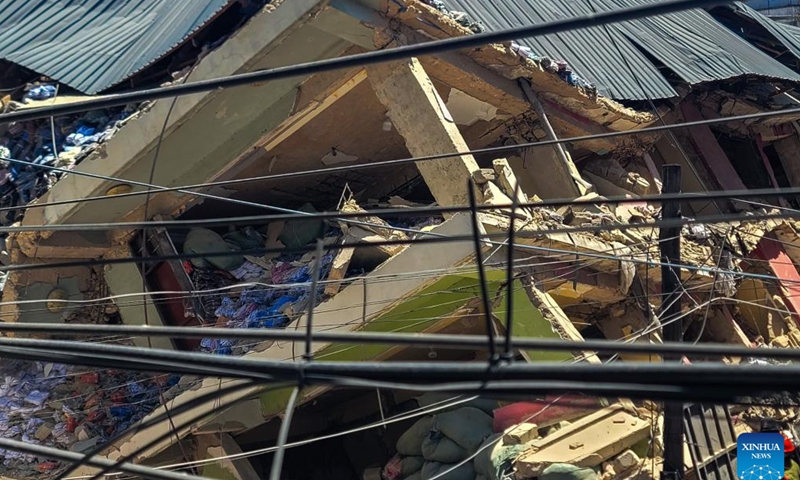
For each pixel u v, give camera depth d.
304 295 10.51
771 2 27.62
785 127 18.58
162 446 11.12
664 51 16.45
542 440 8.88
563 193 12.00
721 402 3.26
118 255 12.03
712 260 12.38
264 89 10.17
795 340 13.67
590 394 3.45
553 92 12.39
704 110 17.25
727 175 16.23
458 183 9.69
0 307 11.62
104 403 11.81
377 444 12.86
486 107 12.02
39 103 13.14
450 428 9.84
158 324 11.84
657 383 3.36
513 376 3.55
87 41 14.81
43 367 12.27
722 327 13.10
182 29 13.01
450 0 12.64
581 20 4.00
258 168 11.74
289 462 13.00
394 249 9.97
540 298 9.66
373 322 10.09
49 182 11.70
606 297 11.30
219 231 12.79
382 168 13.05
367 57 4.43
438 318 9.75
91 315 12.20
